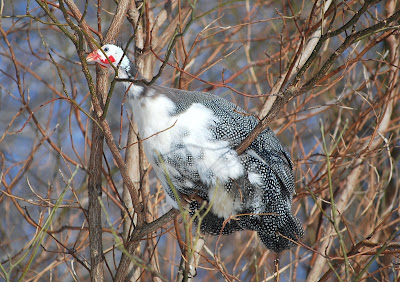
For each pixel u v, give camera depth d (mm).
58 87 14930
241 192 8625
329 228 10664
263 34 14477
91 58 8250
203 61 13992
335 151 11273
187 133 8195
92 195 8469
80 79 14211
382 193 11414
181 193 8719
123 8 8609
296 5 14531
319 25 10398
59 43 14773
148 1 10617
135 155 10273
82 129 10766
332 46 13469
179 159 8281
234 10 14758
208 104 8492
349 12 12805
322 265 10281
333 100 12555
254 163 8695
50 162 13648
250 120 8734
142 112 8234
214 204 8797
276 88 10008
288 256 12352
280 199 9031
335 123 12438
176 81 12734
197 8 14352
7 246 11914
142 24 10758
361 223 11828
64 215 12672
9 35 14180
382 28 7102
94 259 8438
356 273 9883
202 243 9430
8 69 14727
